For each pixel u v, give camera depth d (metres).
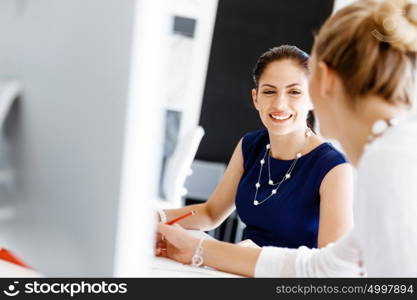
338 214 1.40
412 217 0.67
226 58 4.43
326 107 0.83
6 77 0.63
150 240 0.51
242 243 1.30
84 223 0.52
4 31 0.63
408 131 0.73
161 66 0.47
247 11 4.38
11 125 0.62
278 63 1.50
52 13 0.56
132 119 0.47
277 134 1.53
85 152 0.51
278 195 1.53
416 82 0.77
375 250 0.68
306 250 1.08
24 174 0.62
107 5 0.49
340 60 0.77
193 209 1.75
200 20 4.37
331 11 4.36
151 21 0.46
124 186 0.47
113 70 0.48
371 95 0.76
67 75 0.54
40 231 0.60
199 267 1.13
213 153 4.50
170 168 2.75
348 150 0.82
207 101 4.46
